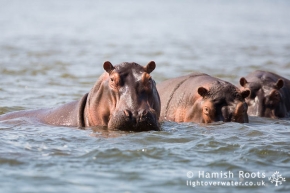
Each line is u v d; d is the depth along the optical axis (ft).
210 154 125.90
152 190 102.73
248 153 126.72
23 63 328.49
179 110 175.94
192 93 173.47
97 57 371.15
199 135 142.61
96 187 103.40
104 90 146.41
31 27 613.93
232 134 146.00
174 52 404.16
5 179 106.83
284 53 400.67
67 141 134.31
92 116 149.59
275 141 138.82
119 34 559.38
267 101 189.37
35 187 102.58
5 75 282.56
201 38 523.70
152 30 613.93
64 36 524.11
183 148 129.59
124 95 140.56
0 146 128.67
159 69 312.09
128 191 101.81
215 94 165.78
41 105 199.93
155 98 145.79
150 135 136.56
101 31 590.96
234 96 165.48
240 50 419.54
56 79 272.51
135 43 470.80
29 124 156.97
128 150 125.08
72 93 232.12
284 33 585.63
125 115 137.59
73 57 367.45
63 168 114.01
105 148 126.52
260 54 394.11
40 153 123.95
